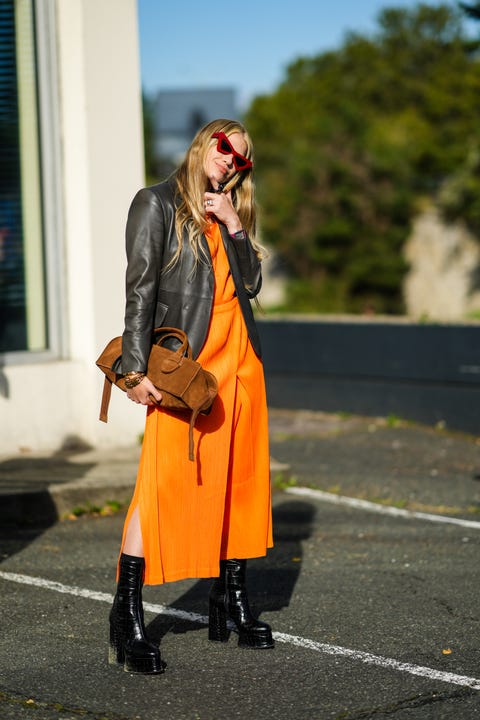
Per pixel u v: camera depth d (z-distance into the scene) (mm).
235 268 5305
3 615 6180
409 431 13102
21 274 10609
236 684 5180
